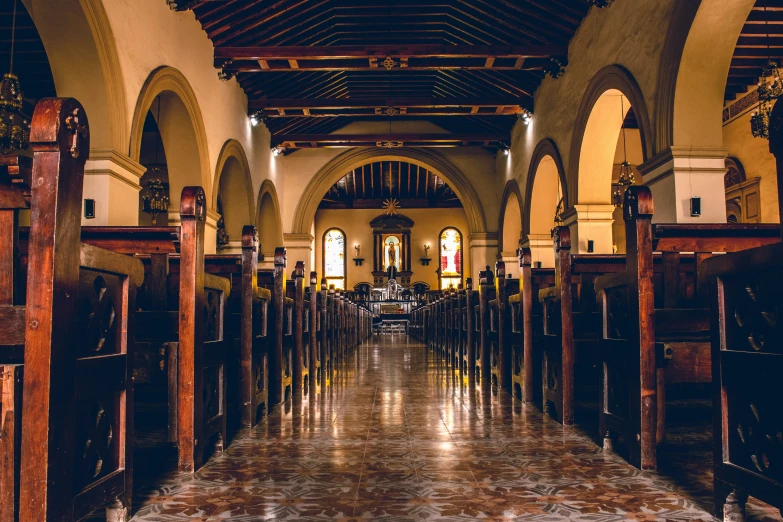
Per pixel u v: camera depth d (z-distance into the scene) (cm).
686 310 314
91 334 207
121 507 223
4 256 183
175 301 394
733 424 218
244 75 1249
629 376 304
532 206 1360
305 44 1211
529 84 1328
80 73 681
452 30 1210
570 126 1073
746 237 305
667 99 711
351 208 2645
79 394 193
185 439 292
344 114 1463
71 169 183
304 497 253
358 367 851
